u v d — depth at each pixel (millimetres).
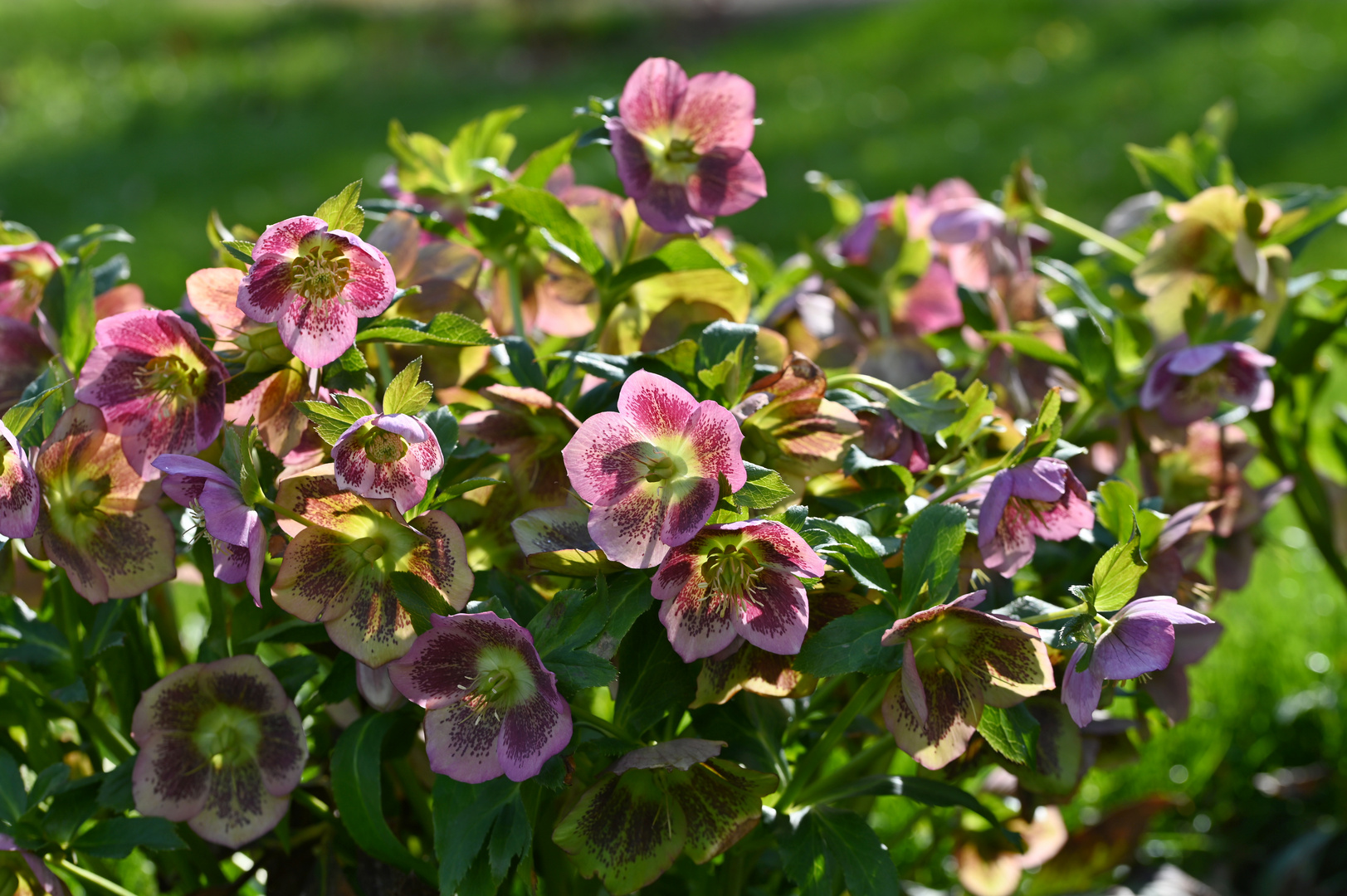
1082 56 6176
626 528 1071
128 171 4793
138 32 7727
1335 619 1699
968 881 1379
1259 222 1254
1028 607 1106
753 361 1112
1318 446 1411
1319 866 1465
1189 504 1289
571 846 1097
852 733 1223
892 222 1283
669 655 1122
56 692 1133
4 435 1068
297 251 1063
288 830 1190
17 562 1204
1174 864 1476
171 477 1082
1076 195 3912
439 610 1084
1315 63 5410
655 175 1169
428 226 1229
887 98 5641
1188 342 1254
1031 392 1284
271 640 1135
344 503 1078
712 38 7809
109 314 1251
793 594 1073
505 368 1183
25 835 1120
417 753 1213
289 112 6062
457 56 7594
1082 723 1080
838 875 1184
